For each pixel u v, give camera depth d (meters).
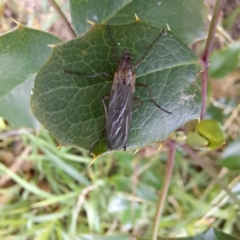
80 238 0.06
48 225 0.06
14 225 0.06
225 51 0.05
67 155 0.06
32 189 0.06
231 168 0.06
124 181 0.06
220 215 0.06
